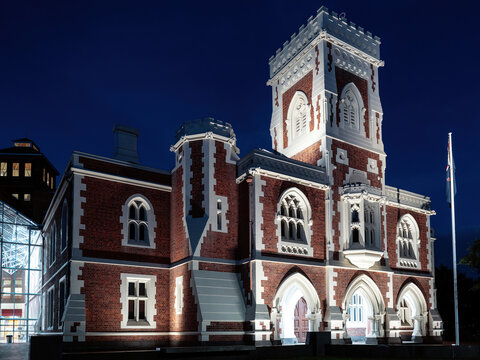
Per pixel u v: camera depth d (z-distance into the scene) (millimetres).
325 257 25906
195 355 18062
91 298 22312
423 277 31453
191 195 24703
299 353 20484
